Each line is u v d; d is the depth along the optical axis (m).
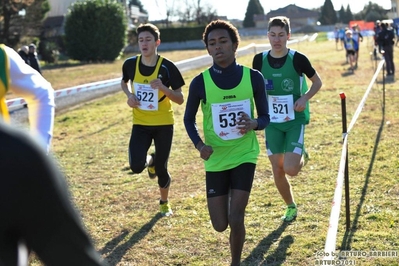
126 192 8.59
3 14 46.84
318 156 9.79
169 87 7.05
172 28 72.12
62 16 70.81
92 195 8.53
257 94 5.16
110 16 49.03
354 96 16.56
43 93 3.03
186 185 8.77
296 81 6.39
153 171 7.48
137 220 7.25
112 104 19.91
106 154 11.57
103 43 48.69
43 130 2.91
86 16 48.44
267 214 7.05
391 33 20.42
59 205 1.75
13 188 1.69
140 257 6.11
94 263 1.82
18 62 3.03
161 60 6.95
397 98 15.49
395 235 6.07
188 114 5.17
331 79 21.55
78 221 1.81
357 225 6.41
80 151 12.01
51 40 61.06
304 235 6.30
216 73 5.12
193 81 5.19
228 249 6.15
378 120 12.63
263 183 8.49
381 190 7.61
